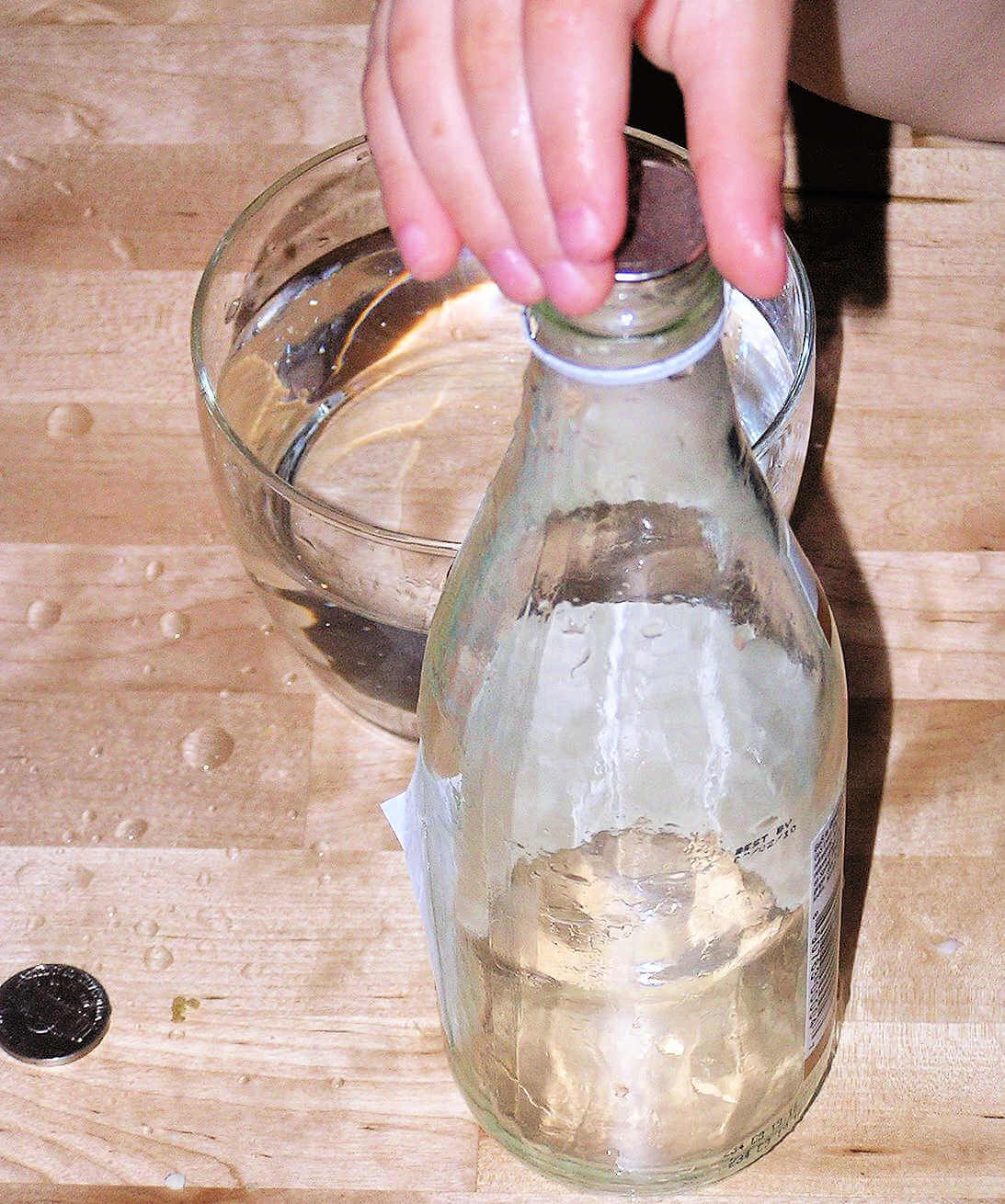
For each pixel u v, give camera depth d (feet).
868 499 2.08
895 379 2.15
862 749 1.95
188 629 2.05
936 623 2.01
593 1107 1.68
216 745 1.98
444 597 1.66
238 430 2.04
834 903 1.66
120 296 2.25
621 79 1.29
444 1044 1.82
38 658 2.04
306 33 2.43
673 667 1.58
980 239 2.23
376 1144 1.78
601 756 1.62
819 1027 1.70
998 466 2.10
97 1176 1.77
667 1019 1.65
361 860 1.92
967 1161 1.76
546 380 1.40
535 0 1.29
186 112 2.37
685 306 1.33
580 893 1.64
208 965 1.87
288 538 1.80
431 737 1.66
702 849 1.63
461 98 1.35
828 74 2.24
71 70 2.41
